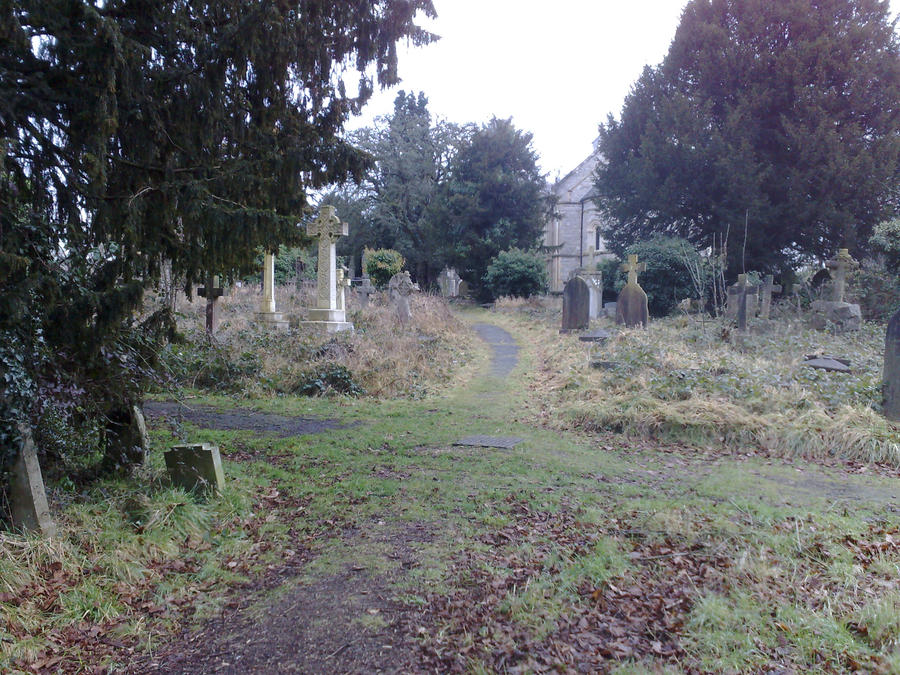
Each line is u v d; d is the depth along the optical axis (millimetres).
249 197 6168
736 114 24594
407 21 6828
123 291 4926
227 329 15867
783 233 25922
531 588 4129
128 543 4750
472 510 5773
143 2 5402
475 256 38250
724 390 9625
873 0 24766
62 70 4922
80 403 5449
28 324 4848
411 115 45344
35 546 4336
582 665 3295
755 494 6168
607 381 10742
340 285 18219
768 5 25359
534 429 9266
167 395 11523
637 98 29641
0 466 4535
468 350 17250
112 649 3721
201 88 5512
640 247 25734
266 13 5426
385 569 4594
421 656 3504
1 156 4184
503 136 38344
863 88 24062
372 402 11492
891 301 21406
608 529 5168
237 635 3848
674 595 3979
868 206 24609
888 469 7309
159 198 5465
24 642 3584
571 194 48531
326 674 3395
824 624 3537
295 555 4973
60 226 5188
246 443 8469
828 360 11547
